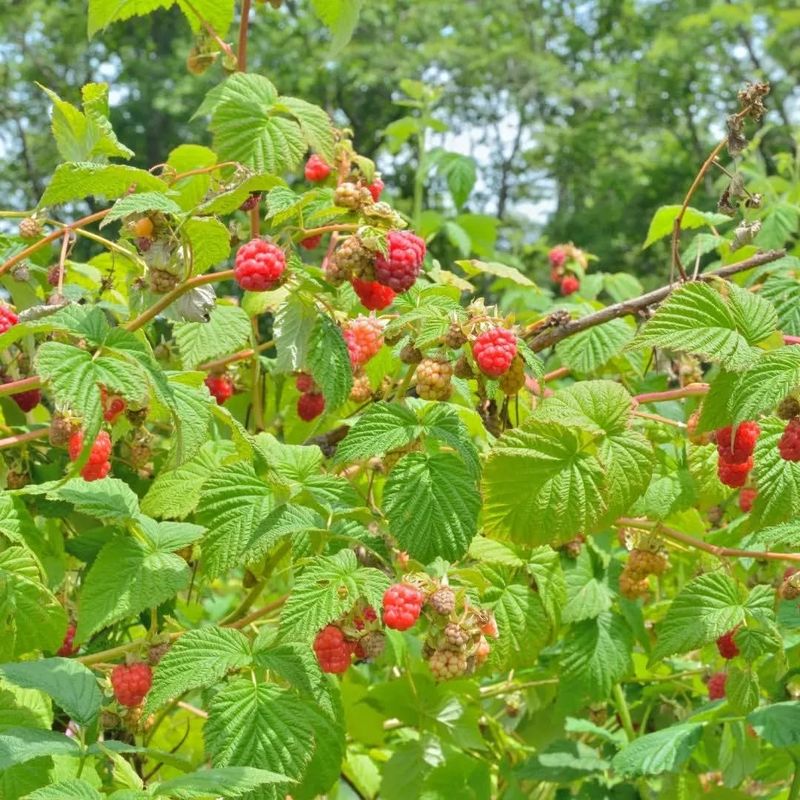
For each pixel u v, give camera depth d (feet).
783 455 2.52
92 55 23.45
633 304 3.11
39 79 22.97
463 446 2.50
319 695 2.41
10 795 2.27
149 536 2.60
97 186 2.57
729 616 2.83
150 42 23.27
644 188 21.76
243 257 2.45
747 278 3.82
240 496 2.57
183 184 2.90
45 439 3.01
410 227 4.82
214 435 3.02
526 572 2.97
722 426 2.53
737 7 18.13
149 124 20.88
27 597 2.50
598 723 3.63
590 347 3.36
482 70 22.27
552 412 2.59
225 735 2.33
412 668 3.24
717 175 20.99
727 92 21.44
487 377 2.52
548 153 23.27
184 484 2.80
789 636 3.07
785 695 3.19
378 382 2.97
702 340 2.51
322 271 2.64
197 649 2.40
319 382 2.57
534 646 2.90
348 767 3.33
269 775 2.13
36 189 20.11
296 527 2.46
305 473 2.62
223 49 3.01
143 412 2.50
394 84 22.15
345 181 3.10
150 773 2.95
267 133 2.86
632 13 24.09
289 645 2.44
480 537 2.92
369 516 2.60
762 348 2.59
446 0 23.07
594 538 3.28
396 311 3.06
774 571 3.36
